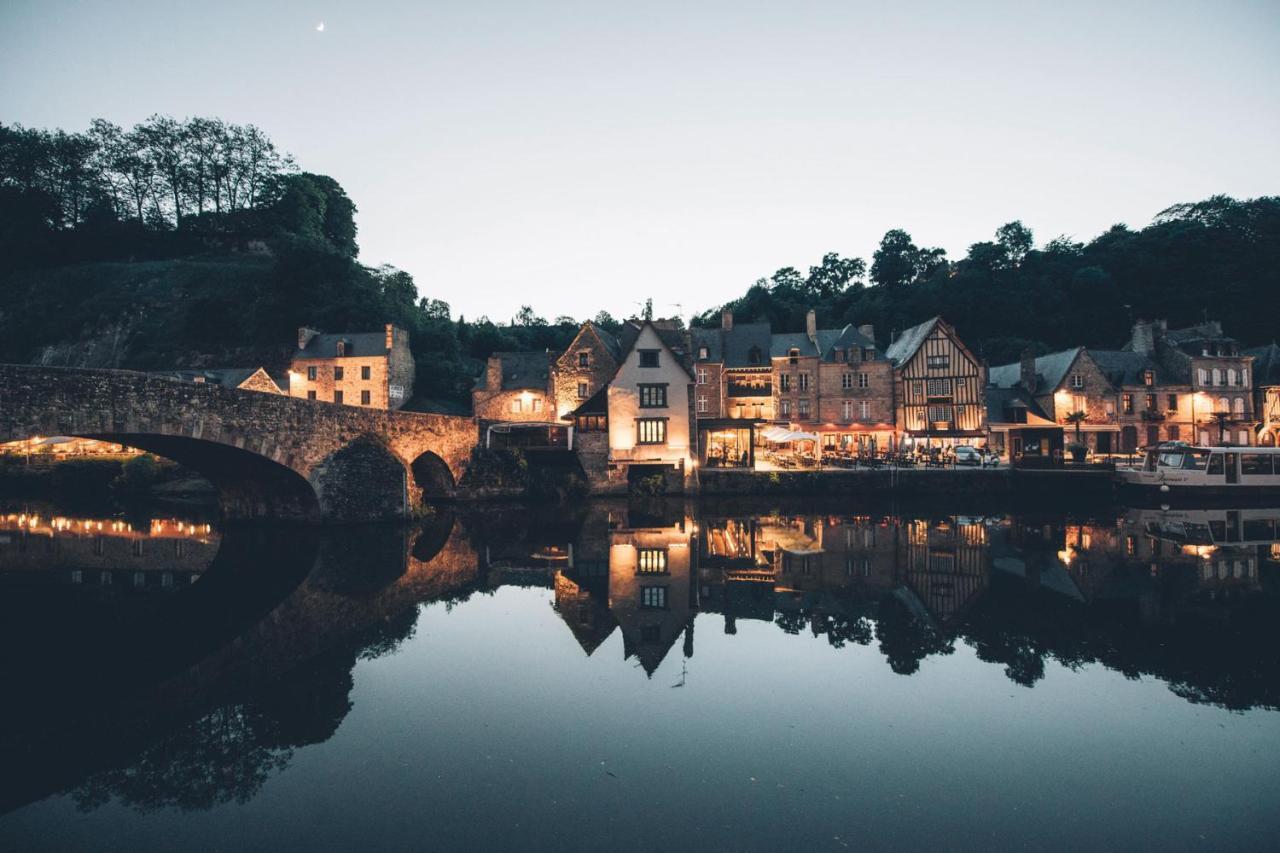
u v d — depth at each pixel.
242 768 5.55
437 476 28.78
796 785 5.14
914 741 5.89
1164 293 59.12
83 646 8.98
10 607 11.11
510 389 43.53
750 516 24.45
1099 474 29.55
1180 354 41.72
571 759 5.60
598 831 4.51
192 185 80.31
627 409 31.70
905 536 19.22
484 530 20.62
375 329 55.19
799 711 6.60
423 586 12.64
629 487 31.28
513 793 5.04
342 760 5.63
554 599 11.52
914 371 39.47
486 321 79.50
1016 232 78.94
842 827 4.54
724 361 40.94
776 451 38.50
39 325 61.84
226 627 9.84
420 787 5.16
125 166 77.88
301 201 78.44
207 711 6.74
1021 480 30.19
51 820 4.80
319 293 57.03
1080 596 11.48
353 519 21.16
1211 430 40.78
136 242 75.56
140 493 32.38
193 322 57.97
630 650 8.60
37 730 6.35
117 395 14.57
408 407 48.91
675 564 14.95
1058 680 7.39
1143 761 5.51
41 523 21.97
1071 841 4.38
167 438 16.12
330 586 12.65
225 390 17.11
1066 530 20.39
